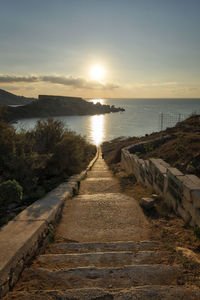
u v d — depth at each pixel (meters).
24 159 6.75
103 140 74.88
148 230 4.47
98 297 2.17
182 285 2.40
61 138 10.78
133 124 128.12
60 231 4.58
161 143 14.95
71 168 10.80
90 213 5.52
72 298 2.17
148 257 3.19
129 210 5.68
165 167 6.90
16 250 2.86
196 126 17.94
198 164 7.70
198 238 3.86
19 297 2.24
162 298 2.15
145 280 2.56
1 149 6.86
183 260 3.03
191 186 4.56
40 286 2.52
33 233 3.46
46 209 4.82
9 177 6.27
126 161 14.09
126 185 9.27
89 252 3.56
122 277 2.62
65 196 6.32
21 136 8.10
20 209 5.10
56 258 3.27
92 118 189.88
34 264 3.12
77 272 2.74
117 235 4.32
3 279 2.37
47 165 9.17
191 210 4.38
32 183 6.76
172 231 4.30
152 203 5.71
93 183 9.61
